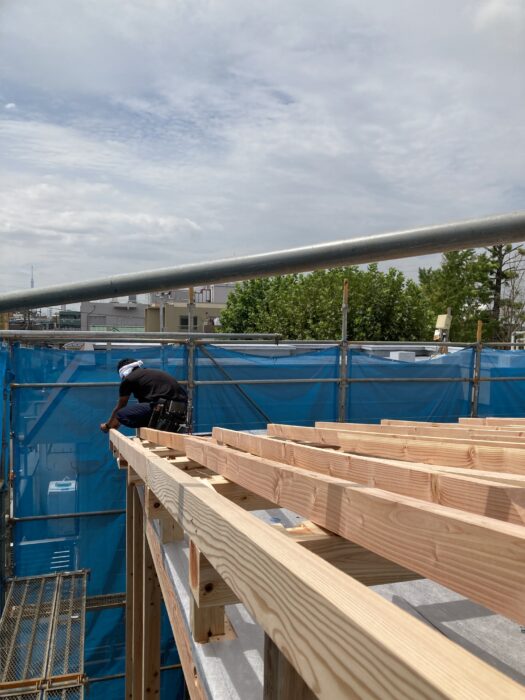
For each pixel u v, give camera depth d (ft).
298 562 3.39
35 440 26.84
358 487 5.48
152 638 14.74
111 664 26.07
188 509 6.34
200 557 7.38
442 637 2.34
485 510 5.31
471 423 17.52
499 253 119.55
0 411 24.07
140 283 3.97
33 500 26.66
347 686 2.57
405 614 2.58
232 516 4.75
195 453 12.03
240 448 12.92
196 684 7.77
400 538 4.62
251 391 31.30
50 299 4.10
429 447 9.78
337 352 32.81
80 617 21.09
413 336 87.97
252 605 3.96
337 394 32.81
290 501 6.86
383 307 86.74
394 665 2.21
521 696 1.90
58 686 17.25
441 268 126.31
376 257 3.58
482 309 122.42
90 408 27.68
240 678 6.98
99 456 27.58
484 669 2.07
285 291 102.47
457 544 3.96
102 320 152.05
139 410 23.72
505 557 3.49
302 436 14.66
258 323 109.19
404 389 33.94
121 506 27.61
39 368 27.07
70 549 26.84
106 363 28.19
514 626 9.13
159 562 12.01
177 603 9.45
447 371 34.73
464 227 3.31
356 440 11.93
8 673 18.62
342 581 3.03
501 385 35.63
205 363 30.66
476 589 3.74
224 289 173.17
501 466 8.36
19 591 23.59
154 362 29.63
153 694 14.47
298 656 3.13
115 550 27.32
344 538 5.89
